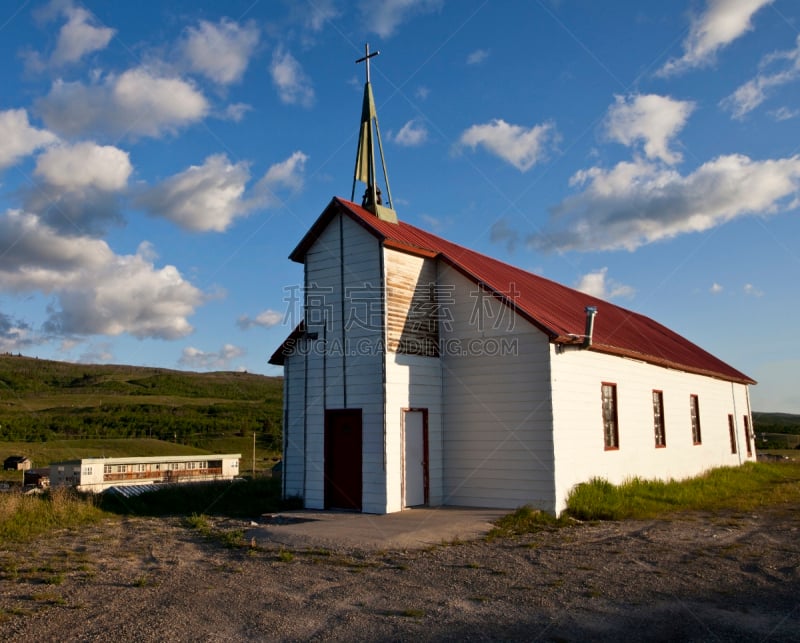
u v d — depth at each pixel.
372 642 6.31
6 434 70.69
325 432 15.96
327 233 16.64
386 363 15.05
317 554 10.39
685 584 8.50
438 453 16.20
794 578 8.84
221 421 86.69
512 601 7.67
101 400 106.31
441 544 11.24
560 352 15.48
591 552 10.62
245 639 6.39
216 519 14.33
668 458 21.52
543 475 14.73
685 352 27.12
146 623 6.84
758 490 21.28
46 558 10.09
